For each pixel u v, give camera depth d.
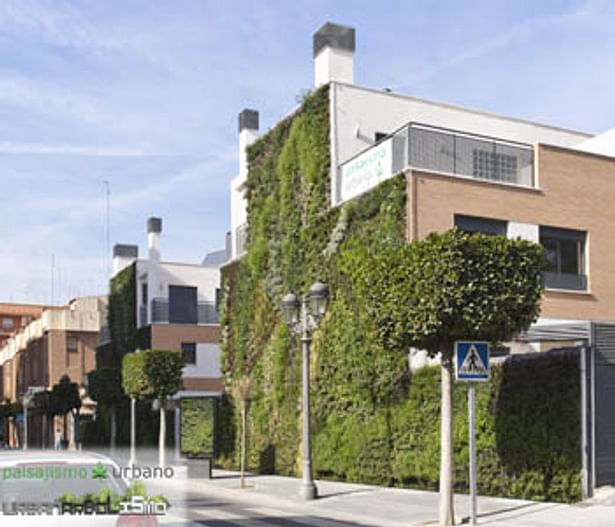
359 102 23.70
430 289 12.52
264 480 22.48
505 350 18.83
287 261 24.42
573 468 14.01
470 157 21.73
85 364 56.38
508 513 13.28
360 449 19.83
